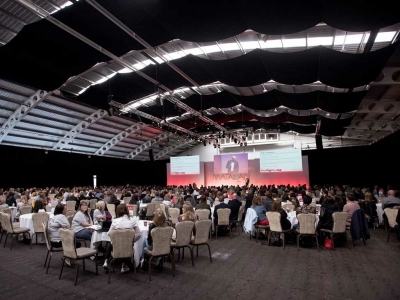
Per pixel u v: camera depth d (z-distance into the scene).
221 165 21.75
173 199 10.90
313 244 6.64
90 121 17.30
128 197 12.02
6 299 3.67
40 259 5.47
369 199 8.62
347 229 7.63
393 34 7.61
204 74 9.62
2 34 8.40
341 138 23.73
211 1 4.84
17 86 12.38
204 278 4.38
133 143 24.58
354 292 3.78
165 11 5.11
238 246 6.54
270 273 4.59
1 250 6.17
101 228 5.02
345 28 5.17
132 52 8.96
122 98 12.23
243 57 7.39
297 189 14.32
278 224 6.29
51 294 3.81
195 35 5.78
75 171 19.86
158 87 10.53
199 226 5.27
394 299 3.55
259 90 13.52
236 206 8.31
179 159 23.14
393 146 15.12
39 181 17.20
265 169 19.92
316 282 4.16
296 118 15.23
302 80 7.88
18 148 15.58
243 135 24.33
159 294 3.78
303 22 5.12
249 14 5.00
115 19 5.86
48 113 15.38
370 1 4.44
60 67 7.92
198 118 16.77
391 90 11.29
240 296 3.69
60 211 5.17
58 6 7.45
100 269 4.86
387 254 5.68
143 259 4.87
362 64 6.73
